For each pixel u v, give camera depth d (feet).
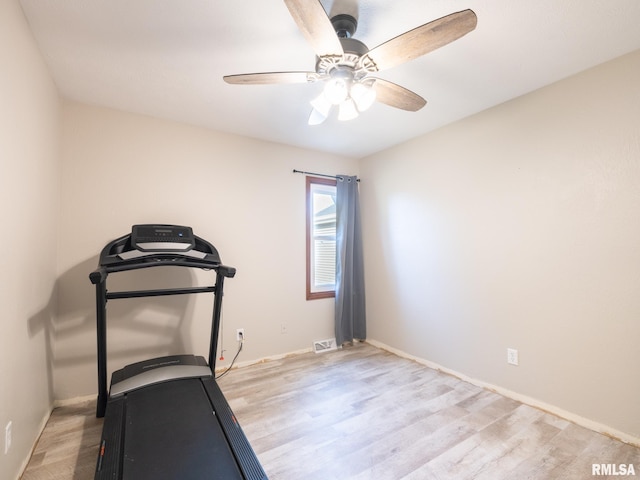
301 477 5.30
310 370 9.80
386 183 11.82
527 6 4.91
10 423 4.83
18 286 5.14
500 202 8.29
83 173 8.01
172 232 7.88
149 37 5.59
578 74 6.84
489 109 8.52
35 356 6.06
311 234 11.83
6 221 4.62
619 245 6.29
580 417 6.81
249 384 8.80
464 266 9.17
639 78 6.05
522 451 5.93
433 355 10.05
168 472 4.51
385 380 9.08
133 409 6.04
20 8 4.85
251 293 10.44
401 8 4.93
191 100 7.97
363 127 9.80
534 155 7.59
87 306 7.99
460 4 4.87
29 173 5.54
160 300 8.92
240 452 5.03
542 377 7.45
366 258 12.68
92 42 5.72
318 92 7.56
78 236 7.91
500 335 8.28
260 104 8.20
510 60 6.37
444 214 9.72
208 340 9.61
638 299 6.07
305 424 6.84
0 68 4.28
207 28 5.36
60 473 5.35
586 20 5.23
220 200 9.95
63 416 7.12
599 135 6.55
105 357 6.81
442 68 6.63
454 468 5.50
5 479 4.65
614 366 6.35
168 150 9.14
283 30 5.41
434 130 10.02
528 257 7.71
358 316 12.59
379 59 4.63
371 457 5.79
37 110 5.90
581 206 6.81
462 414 7.23
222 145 10.03
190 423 5.69
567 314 7.04
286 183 11.27
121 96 7.74
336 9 4.92
